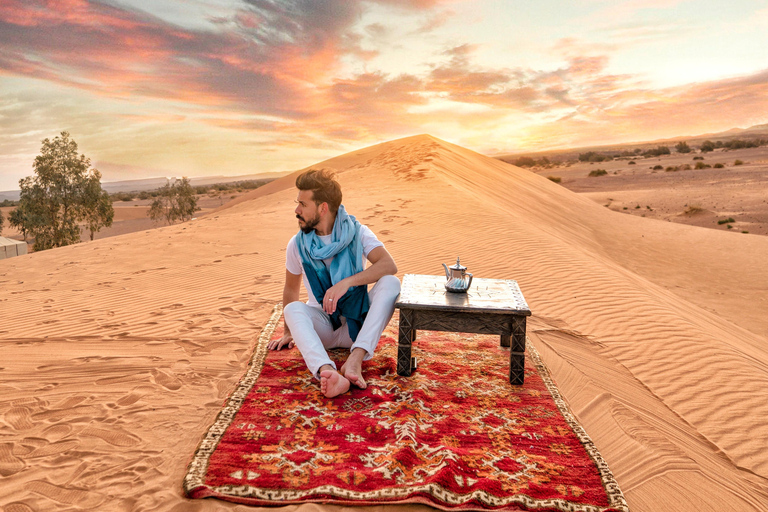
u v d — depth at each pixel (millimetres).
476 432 2820
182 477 2365
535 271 7367
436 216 11391
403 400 3143
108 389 3396
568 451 2654
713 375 3990
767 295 11656
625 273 9242
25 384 3484
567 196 26406
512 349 3434
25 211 37188
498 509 2162
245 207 22531
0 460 2502
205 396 3297
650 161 88750
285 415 2928
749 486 2541
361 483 2285
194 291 6406
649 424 3141
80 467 2441
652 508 2312
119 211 69875
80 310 5598
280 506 2154
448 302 3436
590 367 4027
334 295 3262
